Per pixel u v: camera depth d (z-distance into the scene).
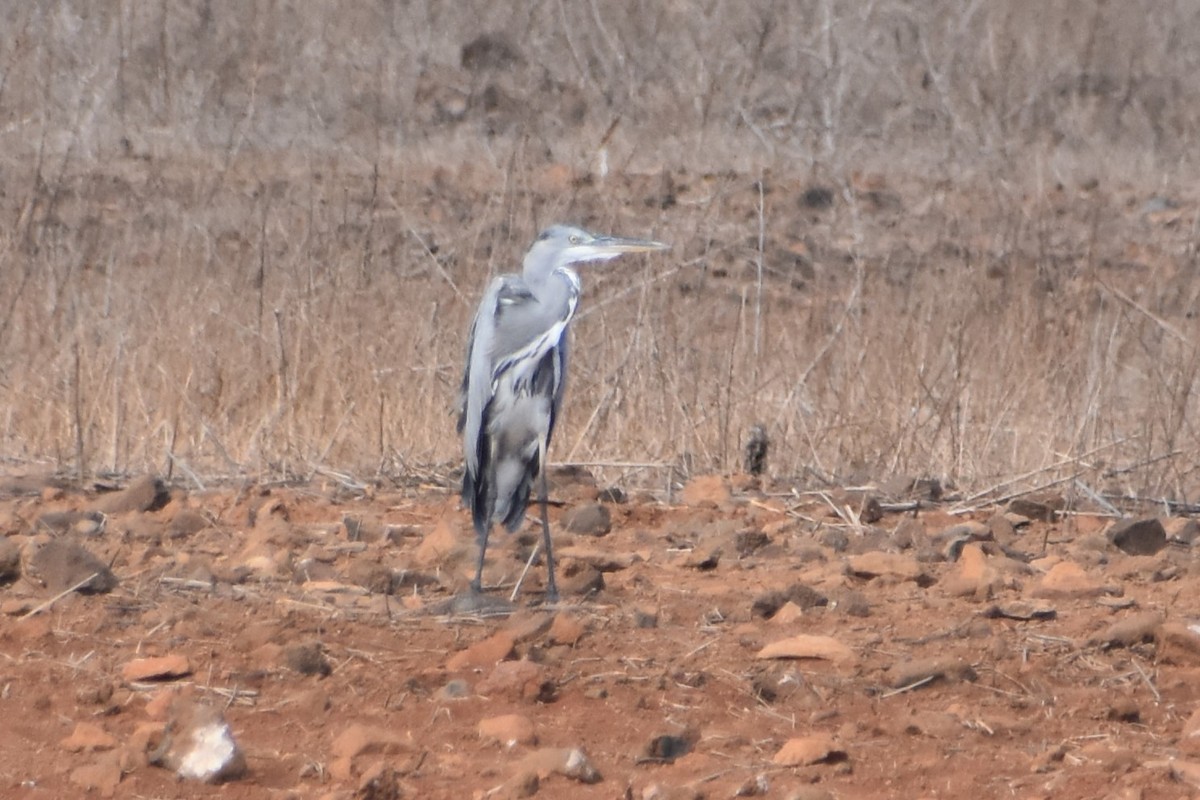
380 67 47.94
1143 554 20.56
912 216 42.97
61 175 30.78
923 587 18.47
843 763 13.52
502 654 15.40
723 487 22.67
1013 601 17.77
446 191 41.56
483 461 17.50
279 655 15.19
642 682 15.09
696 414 24.98
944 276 33.78
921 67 51.47
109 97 40.09
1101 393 25.23
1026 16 55.97
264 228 27.48
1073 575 18.52
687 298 31.33
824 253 40.34
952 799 12.99
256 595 17.12
